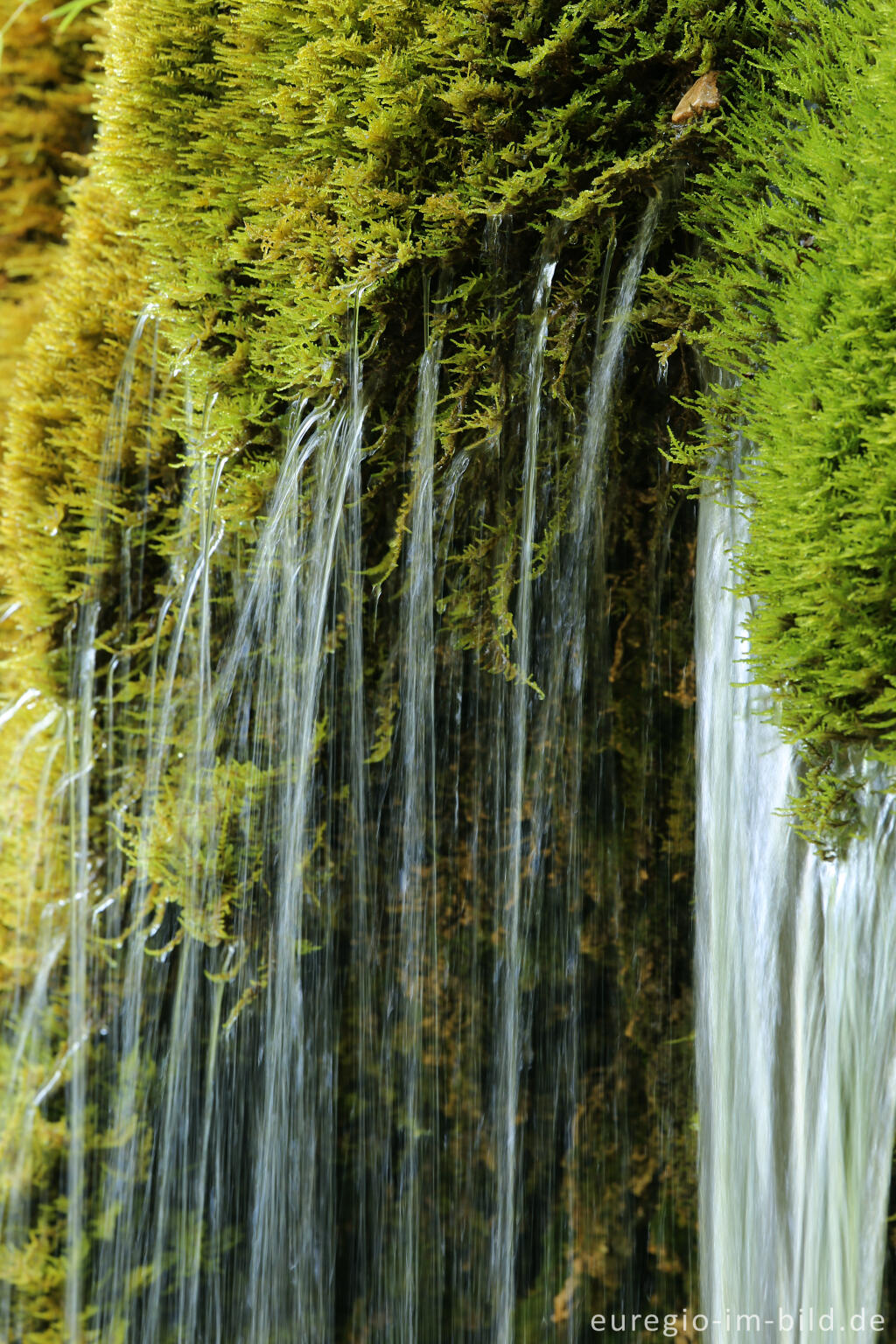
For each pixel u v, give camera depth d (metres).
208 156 2.67
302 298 2.34
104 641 3.17
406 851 2.87
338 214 2.37
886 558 1.67
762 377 1.95
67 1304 3.14
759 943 2.15
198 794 2.91
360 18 2.28
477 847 2.82
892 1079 1.83
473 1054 2.92
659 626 2.77
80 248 3.35
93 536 3.13
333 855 2.91
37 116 4.20
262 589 2.71
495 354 2.33
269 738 2.76
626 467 2.63
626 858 2.88
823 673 1.78
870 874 1.88
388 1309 3.06
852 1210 1.92
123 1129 3.12
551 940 2.86
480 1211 2.99
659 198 2.21
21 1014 3.32
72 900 3.21
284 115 2.39
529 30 2.14
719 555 2.26
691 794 2.80
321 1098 2.98
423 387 2.41
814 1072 2.01
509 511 2.51
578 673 2.67
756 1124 2.17
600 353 2.36
